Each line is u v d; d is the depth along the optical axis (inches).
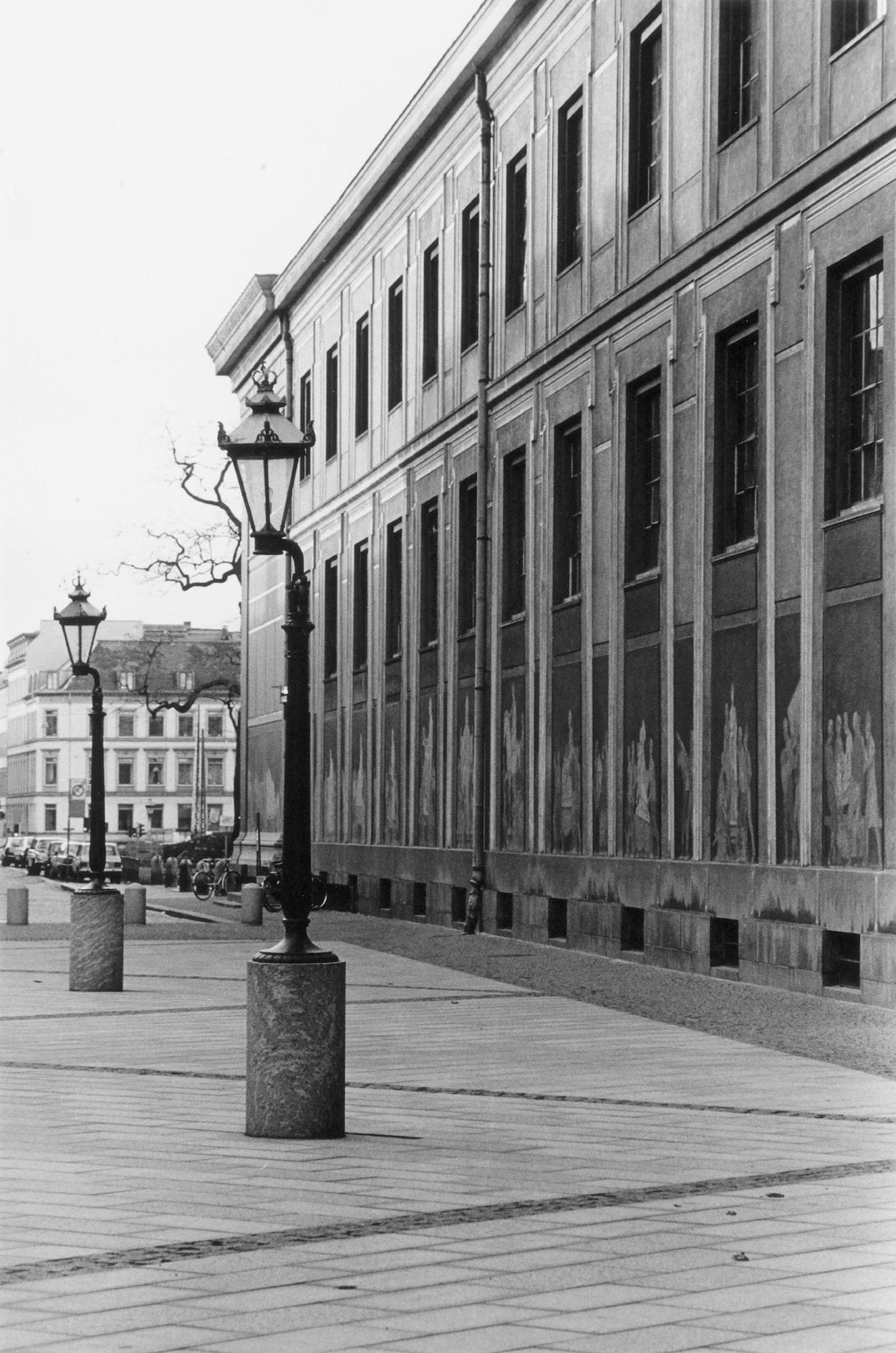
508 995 839.1
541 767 1232.2
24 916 1547.7
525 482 1280.8
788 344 882.8
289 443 487.8
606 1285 292.8
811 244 861.8
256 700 2290.8
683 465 1002.7
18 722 6737.2
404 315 1627.7
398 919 1601.9
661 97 1050.7
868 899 786.2
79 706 6363.2
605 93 1134.4
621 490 1093.8
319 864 1908.2
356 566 1802.4
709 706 961.5
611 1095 515.5
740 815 921.5
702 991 859.4
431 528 1571.1
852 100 823.1
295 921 457.4
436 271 1561.3
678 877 992.2
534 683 1251.2
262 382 498.0
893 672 773.9
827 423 842.8
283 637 2132.1
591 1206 358.0
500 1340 258.5
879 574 790.5
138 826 4931.1
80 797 6250.0
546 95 1248.8
